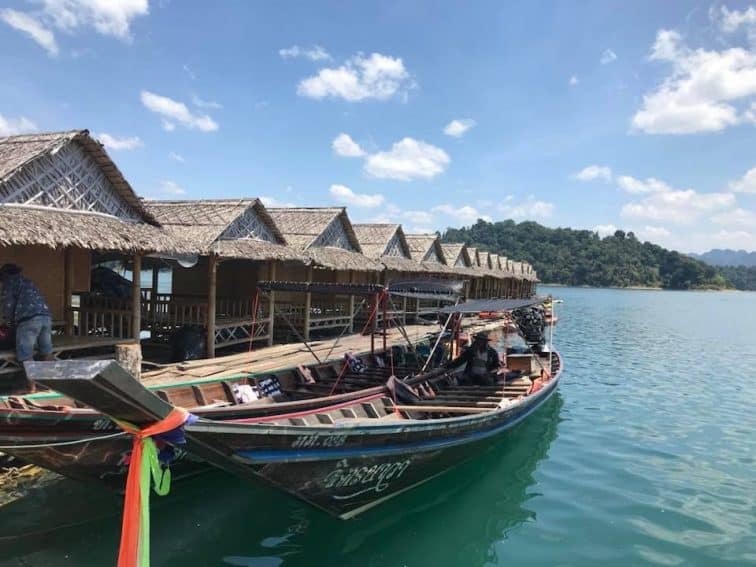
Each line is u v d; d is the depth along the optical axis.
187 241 13.65
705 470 10.84
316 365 13.04
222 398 10.32
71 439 6.67
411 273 28.16
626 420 14.61
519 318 26.52
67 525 7.64
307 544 7.62
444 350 16.19
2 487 8.23
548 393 13.99
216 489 9.11
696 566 7.25
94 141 11.69
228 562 7.09
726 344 33.75
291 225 20.98
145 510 4.62
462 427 9.06
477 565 7.21
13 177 10.51
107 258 17.42
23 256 12.33
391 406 9.88
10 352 9.79
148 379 11.06
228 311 19.16
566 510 8.92
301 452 6.71
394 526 8.33
